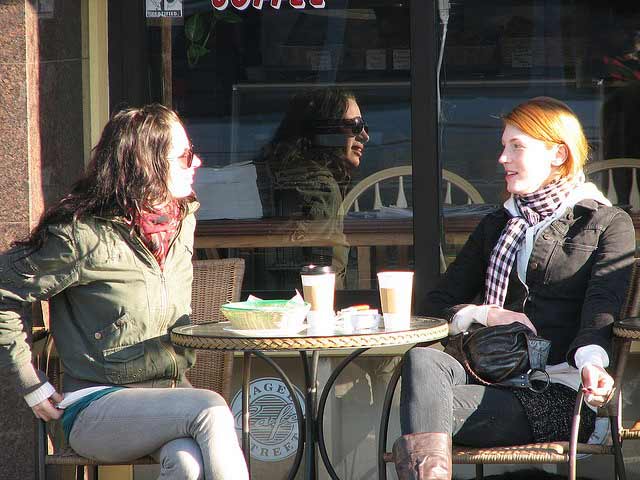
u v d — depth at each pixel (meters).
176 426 10.84
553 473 15.44
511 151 12.72
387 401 11.81
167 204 11.90
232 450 10.77
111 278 11.48
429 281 16.17
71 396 11.48
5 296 11.45
